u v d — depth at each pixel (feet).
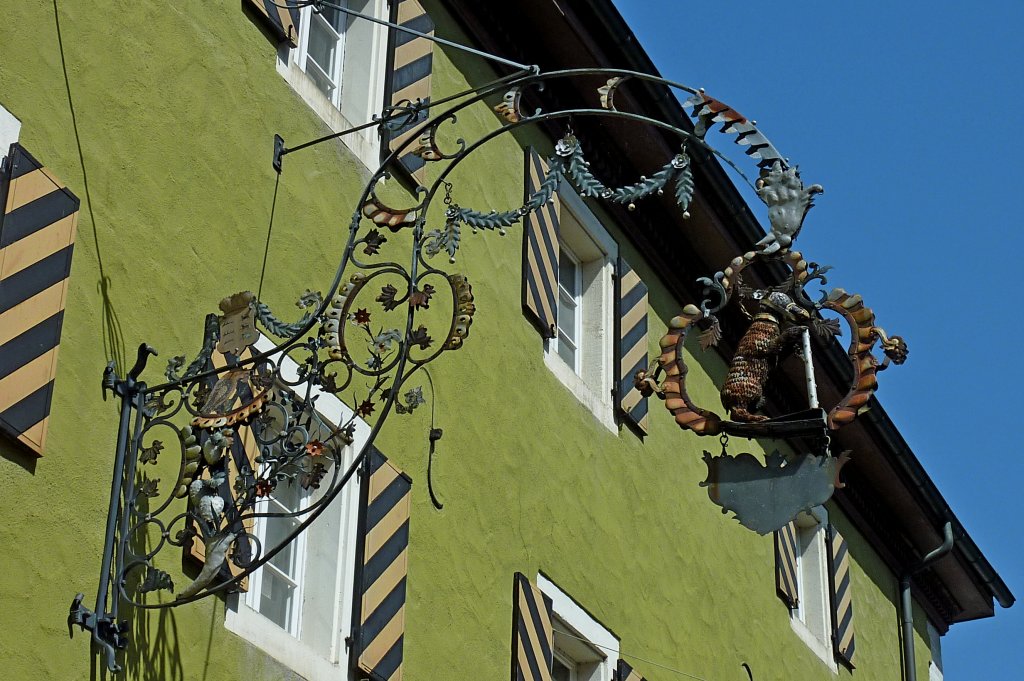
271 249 40.34
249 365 37.60
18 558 31.63
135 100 37.42
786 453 64.95
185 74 39.09
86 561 32.89
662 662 53.47
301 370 33.12
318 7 43.70
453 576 44.19
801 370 64.90
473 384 47.11
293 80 42.78
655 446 56.59
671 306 61.16
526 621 46.34
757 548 62.18
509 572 46.70
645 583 53.67
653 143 56.80
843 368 65.67
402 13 47.47
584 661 50.44
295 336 33.19
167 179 37.70
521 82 34.19
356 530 40.42
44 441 32.50
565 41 53.31
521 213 33.27
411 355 44.55
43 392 32.68
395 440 43.16
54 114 35.19
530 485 48.67
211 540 32.53
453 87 49.93
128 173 36.65
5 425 31.73
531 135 53.67
